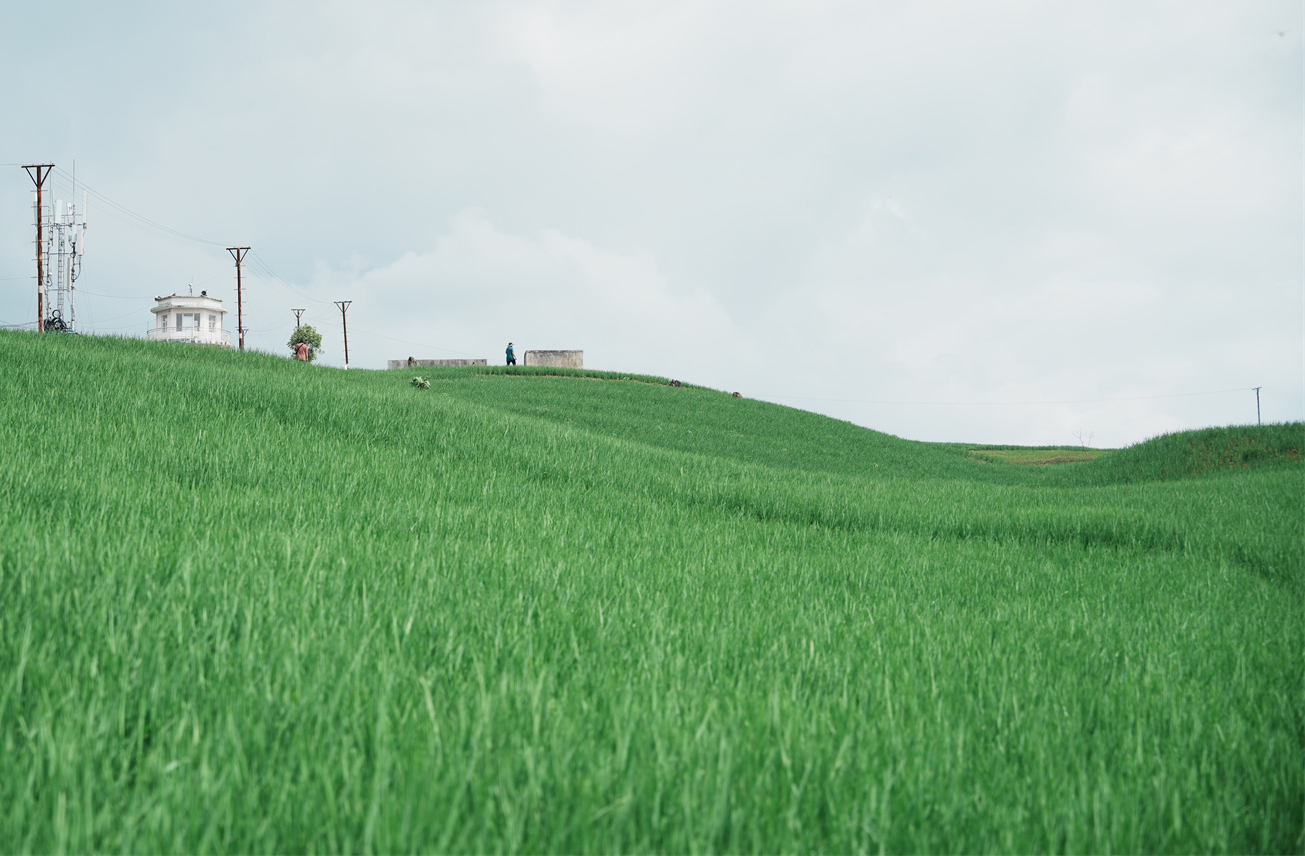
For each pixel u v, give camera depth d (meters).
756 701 2.20
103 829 1.33
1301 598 5.12
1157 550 7.80
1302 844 1.78
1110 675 3.02
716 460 16.41
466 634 2.70
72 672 1.98
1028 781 1.88
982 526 8.77
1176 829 1.70
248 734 1.70
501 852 1.32
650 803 1.53
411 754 1.61
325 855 1.35
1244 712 2.57
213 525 4.34
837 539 7.59
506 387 35.25
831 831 1.55
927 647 3.16
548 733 1.77
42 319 39.62
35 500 4.44
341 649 2.30
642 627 3.07
